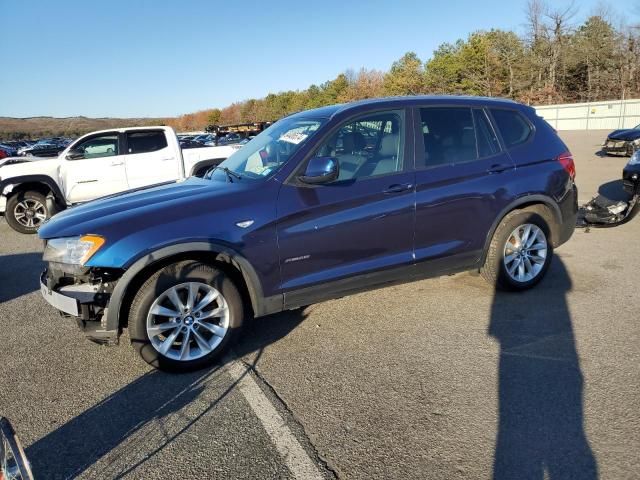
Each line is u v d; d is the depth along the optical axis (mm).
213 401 3078
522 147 4477
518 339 3723
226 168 4184
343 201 3656
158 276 3246
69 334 4219
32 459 2594
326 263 3676
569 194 4680
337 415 2873
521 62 54438
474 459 2449
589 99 54125
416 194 3912
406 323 4098
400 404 2953
